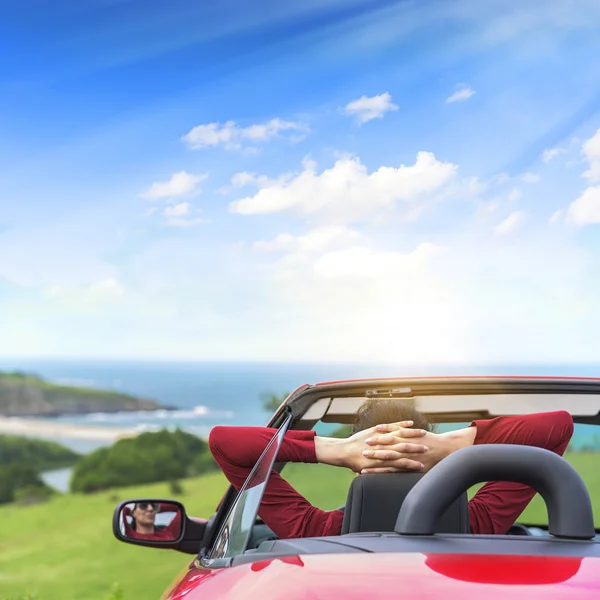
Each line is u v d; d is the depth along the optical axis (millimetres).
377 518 1878
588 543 1366
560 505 1398
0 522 40000
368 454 1905
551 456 1419
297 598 1198
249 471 2264
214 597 1319
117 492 48219
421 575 1217
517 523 3580
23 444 69688
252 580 1313
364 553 1337
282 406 2455
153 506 2955
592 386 2914
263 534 3234
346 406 2951
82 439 80250
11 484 47156
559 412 2086
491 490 2117
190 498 41938
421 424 2297
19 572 24344
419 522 1405
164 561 24562
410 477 1905
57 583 22031
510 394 3000
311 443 2045
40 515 42125
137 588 20562
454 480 1412
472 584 1178
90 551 27672
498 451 1424
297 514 2314
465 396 2975
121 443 49750
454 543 1370
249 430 2273
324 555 1349
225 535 1999
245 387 112688
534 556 1292
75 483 49062
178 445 50344
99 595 19922
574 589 1160
